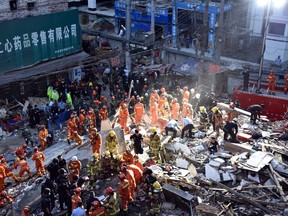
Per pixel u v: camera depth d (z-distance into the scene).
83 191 16.33
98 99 30.75
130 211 15.16
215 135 21.20
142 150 18.52
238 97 27.89
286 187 15.91
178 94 26.44
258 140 20.20
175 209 15.16
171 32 41.12
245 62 36.22
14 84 30.45
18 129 27.08
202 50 31.52
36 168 18.97
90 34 46.03
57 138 25.00
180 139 20.75
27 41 30.41
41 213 16.03
